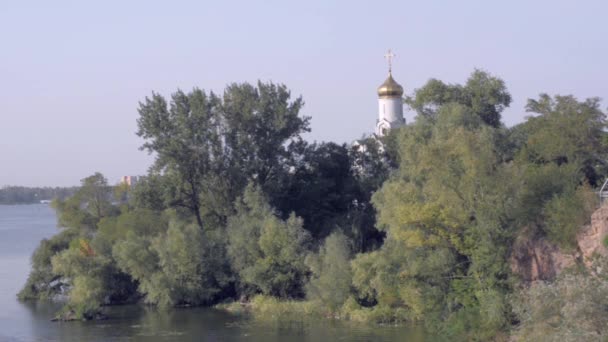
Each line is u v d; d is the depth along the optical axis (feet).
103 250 261.44
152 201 265.75
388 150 262.06
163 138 263.08
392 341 176.14
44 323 215.51
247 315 221.05
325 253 220.02
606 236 152.25
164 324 210.59
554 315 136.26
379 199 205.16
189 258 239.71
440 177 180.04
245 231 239.91
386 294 196.85
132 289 255.50
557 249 171.73
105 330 203.41
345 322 202.18
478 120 222.89
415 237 179.11
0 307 247.09
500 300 164.25
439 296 180.34
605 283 130.41
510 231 173.06
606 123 207.00
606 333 123.44
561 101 210.59
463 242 177.99
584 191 169.89
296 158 277.85
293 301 226.79
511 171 177.68
